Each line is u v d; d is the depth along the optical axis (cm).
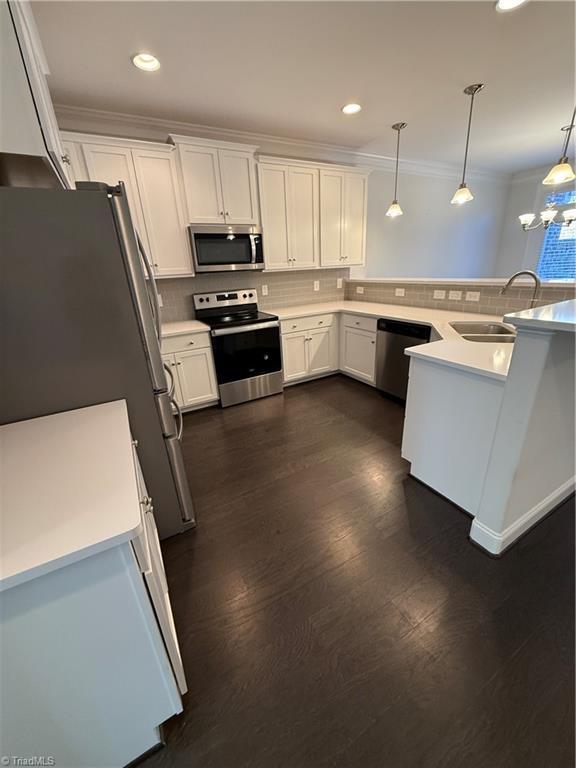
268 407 325
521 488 148
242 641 124
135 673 82
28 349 121
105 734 84
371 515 183
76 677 74
